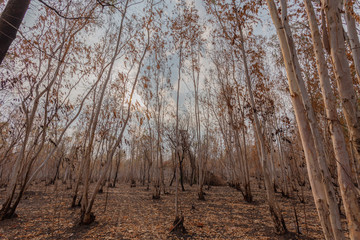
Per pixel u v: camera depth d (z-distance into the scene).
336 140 2.27
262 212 9.12
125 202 12.02
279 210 6.10
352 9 3.70
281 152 12.96
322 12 2.64
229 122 12.93
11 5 2.43
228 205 10.80
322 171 2.40
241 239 5.84
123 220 7.88
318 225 6.94
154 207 10.55
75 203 10.86
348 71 2.24
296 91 2.83
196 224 7.34
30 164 7.39
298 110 2.78
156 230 6.70
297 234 5.92
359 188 2.08
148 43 8.07
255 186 21.42
